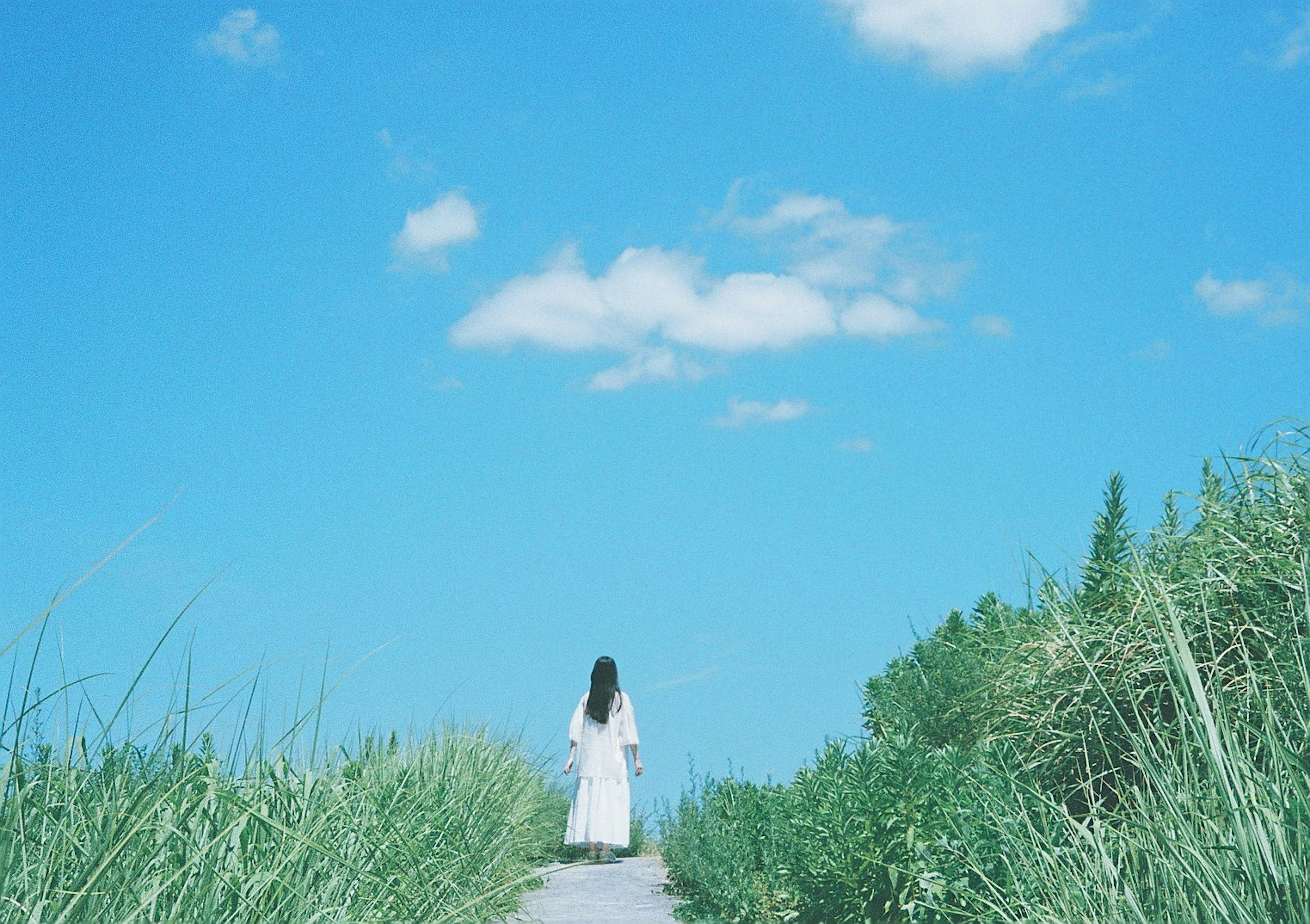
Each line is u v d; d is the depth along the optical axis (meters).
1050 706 5.21
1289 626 4.36
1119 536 6.69
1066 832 4.34
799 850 5.89
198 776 3.32
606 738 10.28
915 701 7.37
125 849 2.92
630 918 6.58
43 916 2.57
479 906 5.43
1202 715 3.33
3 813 2.69
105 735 2.95
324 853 3.38
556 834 11.34
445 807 5.43
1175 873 3.27
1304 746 3.77
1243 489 5.08
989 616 8.02
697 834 7.39
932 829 4.98
